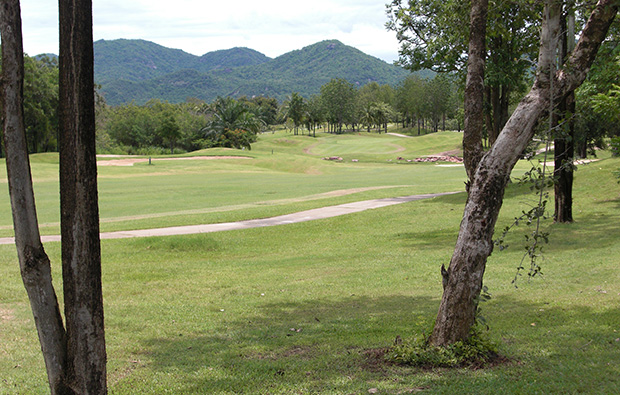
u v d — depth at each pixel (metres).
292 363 5.70
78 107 3.45
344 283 10.69
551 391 4.57
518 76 19.30
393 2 21.19
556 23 5.18
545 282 9.55
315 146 104.88
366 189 32.31
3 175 43.22
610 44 14.08
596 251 11.95
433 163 63.41
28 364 5.96
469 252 5.27
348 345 6.31
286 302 9.16
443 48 19.34
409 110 131.50
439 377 4.99
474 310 5.43
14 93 3.42
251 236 17.78
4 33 3.36
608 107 14.01
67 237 3.52
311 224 19.77
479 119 5.89
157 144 114.06
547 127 5.24
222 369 5.59
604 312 7.14
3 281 10.76
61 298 9.74
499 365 5.27
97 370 3.65
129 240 16.23
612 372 4.93
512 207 19.80
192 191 33.78
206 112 122.50
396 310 8.23
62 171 3.51
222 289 10.48
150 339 6.96
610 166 22.75
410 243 15.79
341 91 143.25
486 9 5.93
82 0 3.42
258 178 45.47
